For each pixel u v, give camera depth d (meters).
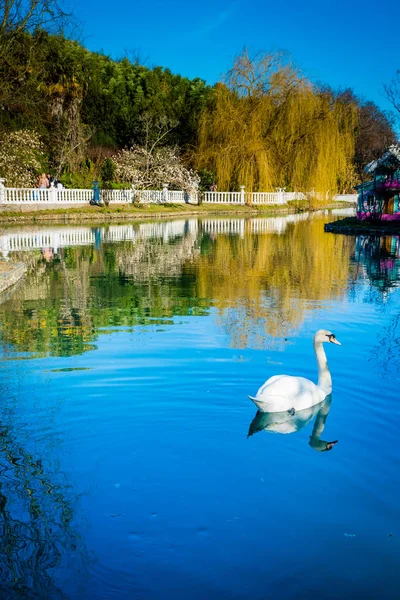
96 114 53.28
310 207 55.31
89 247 22.92
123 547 3.82
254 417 5.91
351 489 4.56
